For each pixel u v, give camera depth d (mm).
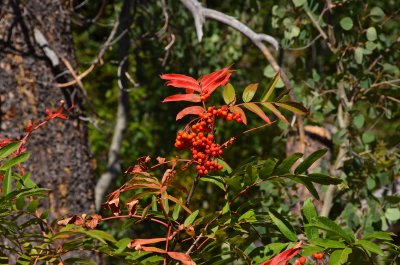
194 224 2943
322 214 5898
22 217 5266
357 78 6109
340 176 6078
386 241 2938
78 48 11523
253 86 2943
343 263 2891
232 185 3020
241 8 9375
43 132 5715
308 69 6801
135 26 8695
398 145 6379
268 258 3002
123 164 11250
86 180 5922
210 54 9039
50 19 5934
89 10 9422
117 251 2977
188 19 8812
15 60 5684
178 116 2883
